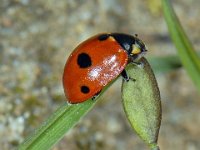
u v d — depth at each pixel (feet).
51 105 0.21
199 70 0.16
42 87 0.21
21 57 0.21
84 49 0.15
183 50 0.16
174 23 0.16
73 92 0.15
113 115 0.22
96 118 0.21
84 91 0.15
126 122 0.22
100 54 0.15
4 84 0.21
